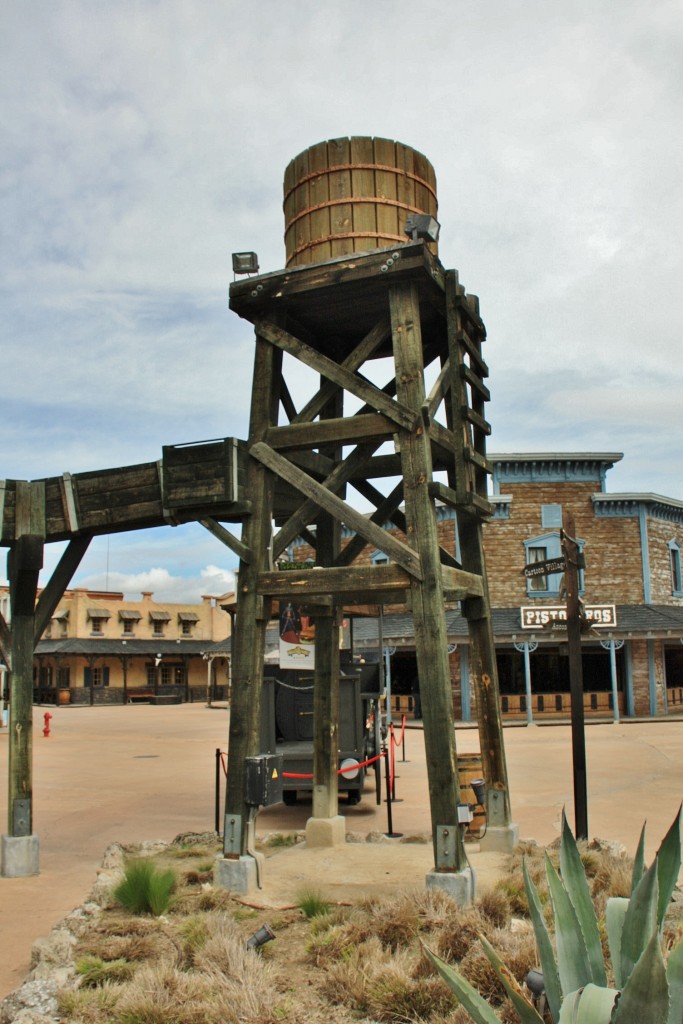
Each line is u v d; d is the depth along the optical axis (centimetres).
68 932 628
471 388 907
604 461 3247
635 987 297
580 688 948
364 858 874
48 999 512
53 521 896
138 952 590
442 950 569
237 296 833
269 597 802
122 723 3756
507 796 881
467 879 681
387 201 839
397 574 737
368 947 573
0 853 873
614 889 691
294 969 566
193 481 809
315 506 802
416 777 1675
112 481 873
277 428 823
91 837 1063
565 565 977
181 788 1537
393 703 3288
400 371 766
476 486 920
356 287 797
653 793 1350
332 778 962
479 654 897
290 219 884
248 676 776
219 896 708
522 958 524
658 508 3366
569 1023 311
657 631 2969
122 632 6700
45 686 6562
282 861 865
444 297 837
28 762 888
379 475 978
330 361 808
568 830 408
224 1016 483
